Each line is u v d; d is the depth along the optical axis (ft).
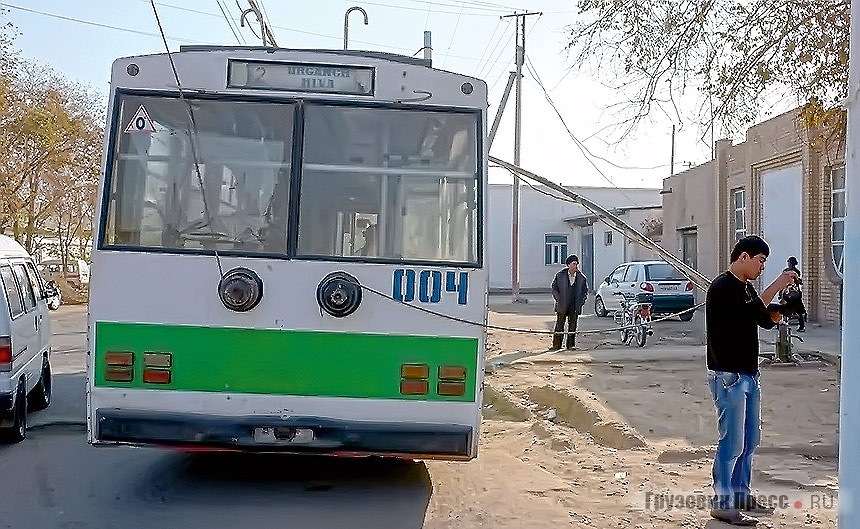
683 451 31.78
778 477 27.86
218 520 24.03
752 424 23.72
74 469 30.04
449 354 24.49
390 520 24.29
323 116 24.95
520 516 24.75
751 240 23.44
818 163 79.20
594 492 27.22
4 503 25.68
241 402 24.21
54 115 139.13
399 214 24.77
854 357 13.50
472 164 25.08
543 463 31.55
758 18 44.06
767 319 23.53
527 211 191.52
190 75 24.89
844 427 13.64
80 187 150.10
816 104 44.57
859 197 13.52
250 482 28.32
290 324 24.31
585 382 48.29
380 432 24.16
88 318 24.22
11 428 33.88
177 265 24.31
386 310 24.41
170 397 24.16
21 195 142.61
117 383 24.13
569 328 67.51
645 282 89.51
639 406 40.29
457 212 24.89
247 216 24.62
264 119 24.90
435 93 25.21
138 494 26.76
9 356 32.73
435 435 24.29
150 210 24.56
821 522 23.38
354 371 24.34
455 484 28.40
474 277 24.67
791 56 44.06
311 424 24.08
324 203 24.68
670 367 55.36
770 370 52.54
